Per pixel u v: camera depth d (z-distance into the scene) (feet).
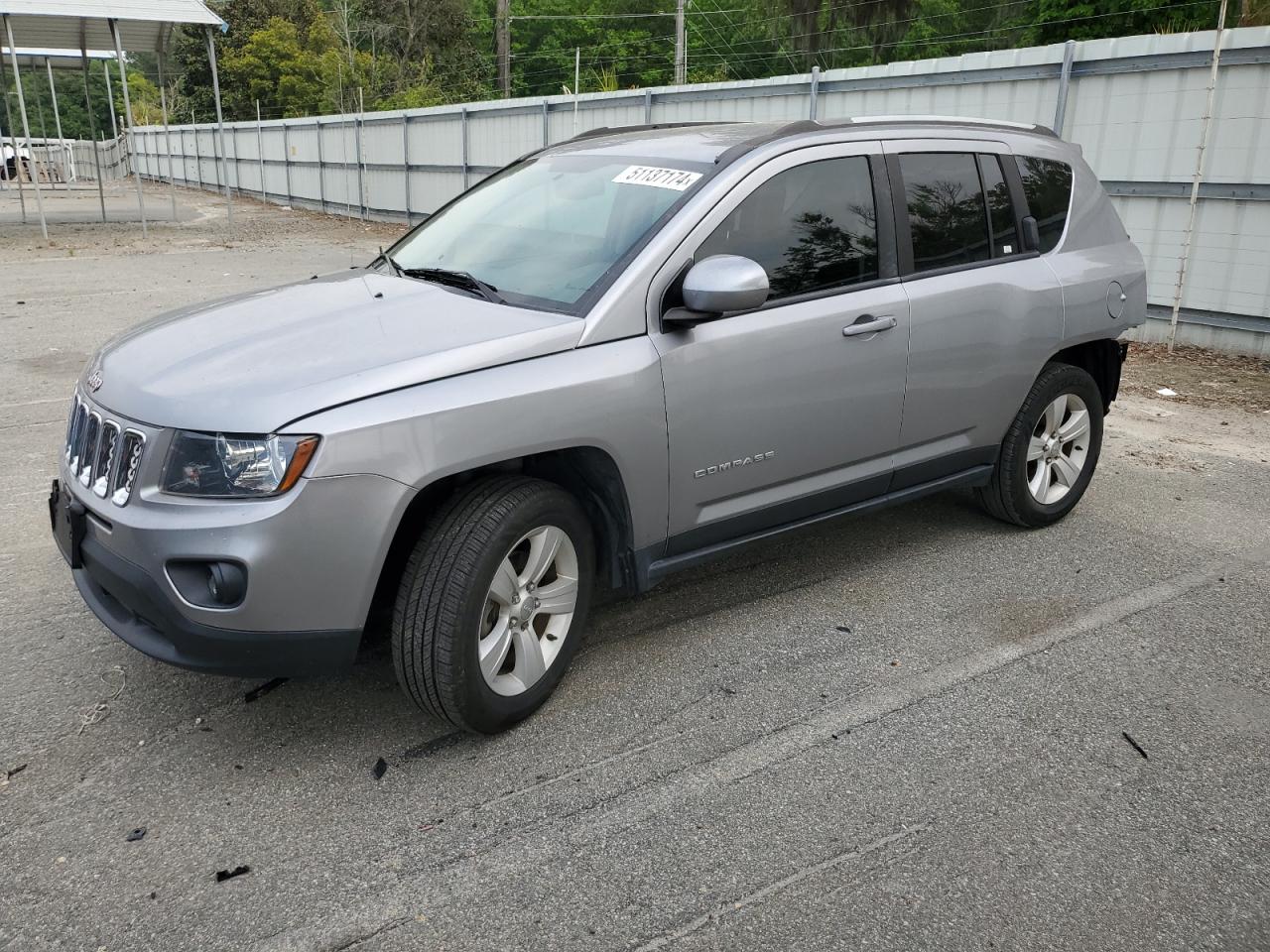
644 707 11.25
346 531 9.05
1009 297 14.69
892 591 14.38
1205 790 10.00
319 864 8.70
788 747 10.56
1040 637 13.11
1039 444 16.17
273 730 10.66
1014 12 94.17
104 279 43.57
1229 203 30.14
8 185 115.96
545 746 10.48
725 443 11.70
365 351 9.83
